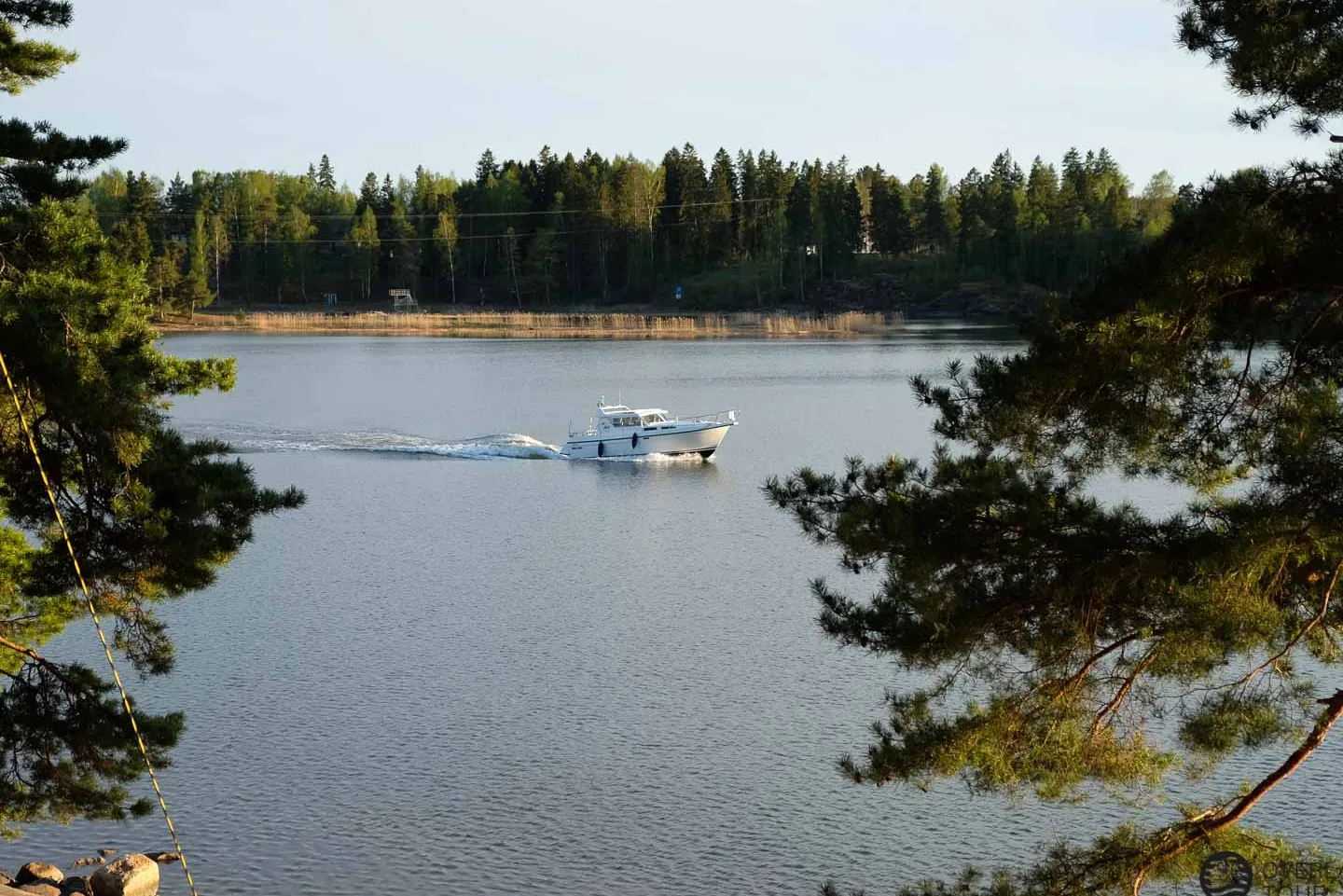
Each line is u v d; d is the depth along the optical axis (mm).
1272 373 20672
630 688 50219
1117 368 20141
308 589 66562
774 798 40281
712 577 69438
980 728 21172
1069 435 21219
